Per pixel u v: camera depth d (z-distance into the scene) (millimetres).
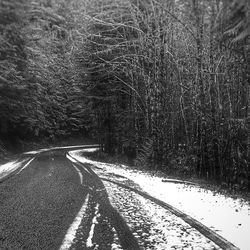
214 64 17719
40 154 38469
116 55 30844
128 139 33656
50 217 10883
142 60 26172
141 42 24609
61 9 41844
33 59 42625
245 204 12703
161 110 24406
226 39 10492
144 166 25344
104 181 18469
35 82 42500
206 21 17016
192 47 20594
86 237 9039
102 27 30594
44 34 47062
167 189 15867
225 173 17641
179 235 9242
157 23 23188
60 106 62000
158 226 10047
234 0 9125
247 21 9070
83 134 68938
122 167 25922
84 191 15000
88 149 52438
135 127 30172
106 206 12297
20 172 21094
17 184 16672
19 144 44781
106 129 40156
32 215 11117
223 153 17594
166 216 11180
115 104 37312
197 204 12625
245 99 16719
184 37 22094
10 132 43719
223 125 17641
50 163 27000
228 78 16938
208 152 19125
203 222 10266
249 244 8359
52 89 57250
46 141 57031
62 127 64750
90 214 11250
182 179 19297
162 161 24312
